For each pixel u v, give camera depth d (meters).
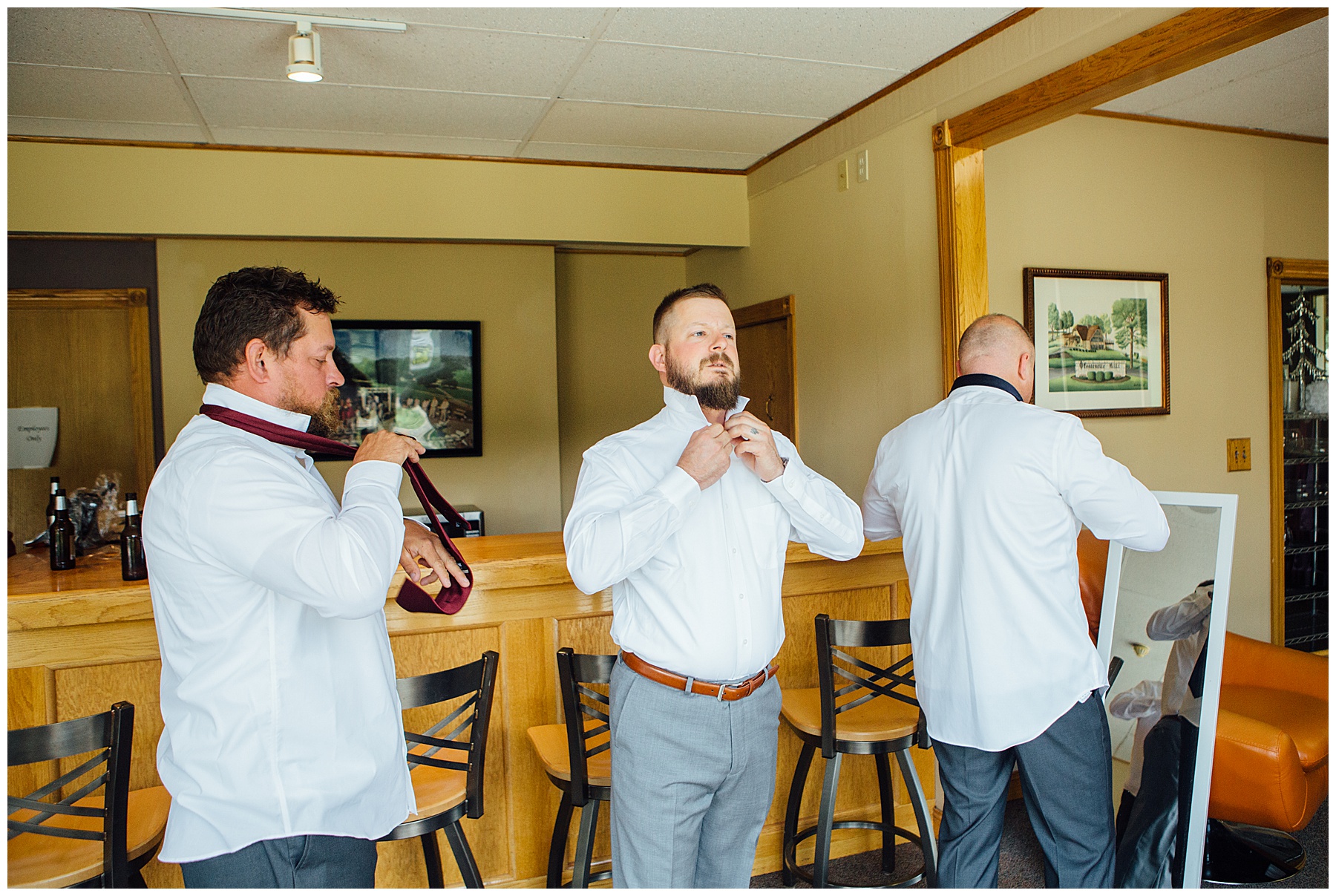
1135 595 2.35
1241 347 3.84
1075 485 1.78
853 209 3.67
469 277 4.86
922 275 3.24
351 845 1.32
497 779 2.36
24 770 2.01
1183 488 3.71
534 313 4.96
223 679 1.23
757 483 1.64
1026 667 1.81
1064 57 2.57
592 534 1.49
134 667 2.10
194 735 1.25
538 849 2.39
